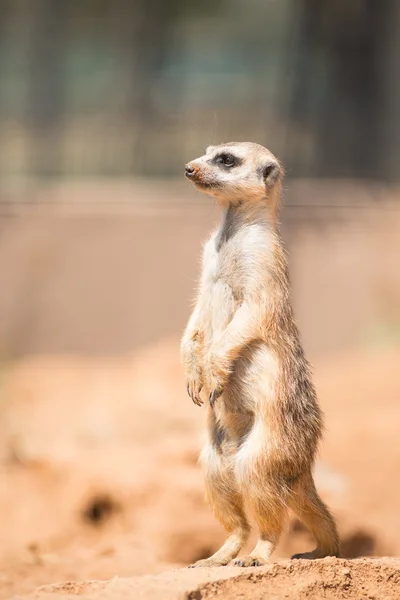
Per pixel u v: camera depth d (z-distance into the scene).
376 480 9.84
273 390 5.20
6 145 25.11
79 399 12.66
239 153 5.64
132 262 18.38
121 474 9.15
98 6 32.06
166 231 18.73
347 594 4.61
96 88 35.28
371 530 8.53
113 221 18.97
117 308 17.81
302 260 17.94
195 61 40.53
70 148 25.44
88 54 37.12
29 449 10.48
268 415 5.18
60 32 28.58
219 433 5.45
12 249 18.53
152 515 8.59
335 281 17.72
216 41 42.12
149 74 29.31
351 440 10.92
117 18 33.03
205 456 5.47
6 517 9.09
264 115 28.66
